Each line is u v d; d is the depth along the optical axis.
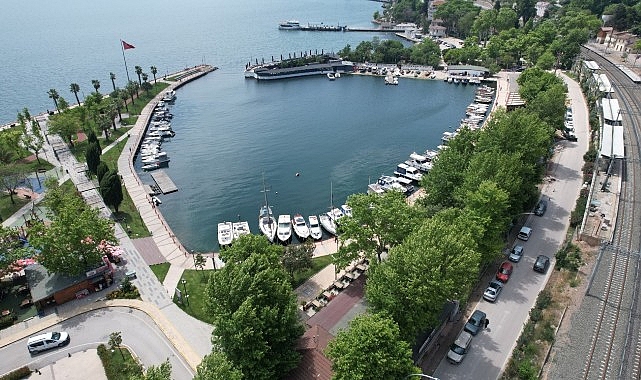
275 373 61.34
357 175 149.88
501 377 65.19
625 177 119.56
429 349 70.69
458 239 70.75
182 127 197.00
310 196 137.75
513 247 94.56
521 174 98.75
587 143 144.62
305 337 67.19
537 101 140.12
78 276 87.00
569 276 85.38
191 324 79.12
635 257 88.56
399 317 63.38
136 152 166.38
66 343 75.06
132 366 68.25
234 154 168.75
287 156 165.88
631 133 143.50
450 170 98.75
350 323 60.56
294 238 115.56
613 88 184.88
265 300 63.69
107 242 99.31
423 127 188.75
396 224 80.62
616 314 75.62
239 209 131.38
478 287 85.00
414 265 64.12
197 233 118.94
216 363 53.78
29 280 85.94
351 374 52.84
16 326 78.94
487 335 73.69
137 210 122.69
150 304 84.12
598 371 65.31
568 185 119.81
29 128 182.38
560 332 72.50
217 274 65.25
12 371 68.81
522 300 81.19
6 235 87.19
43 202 117.81
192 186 145.00
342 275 90.81
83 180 136.75
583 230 97.25
